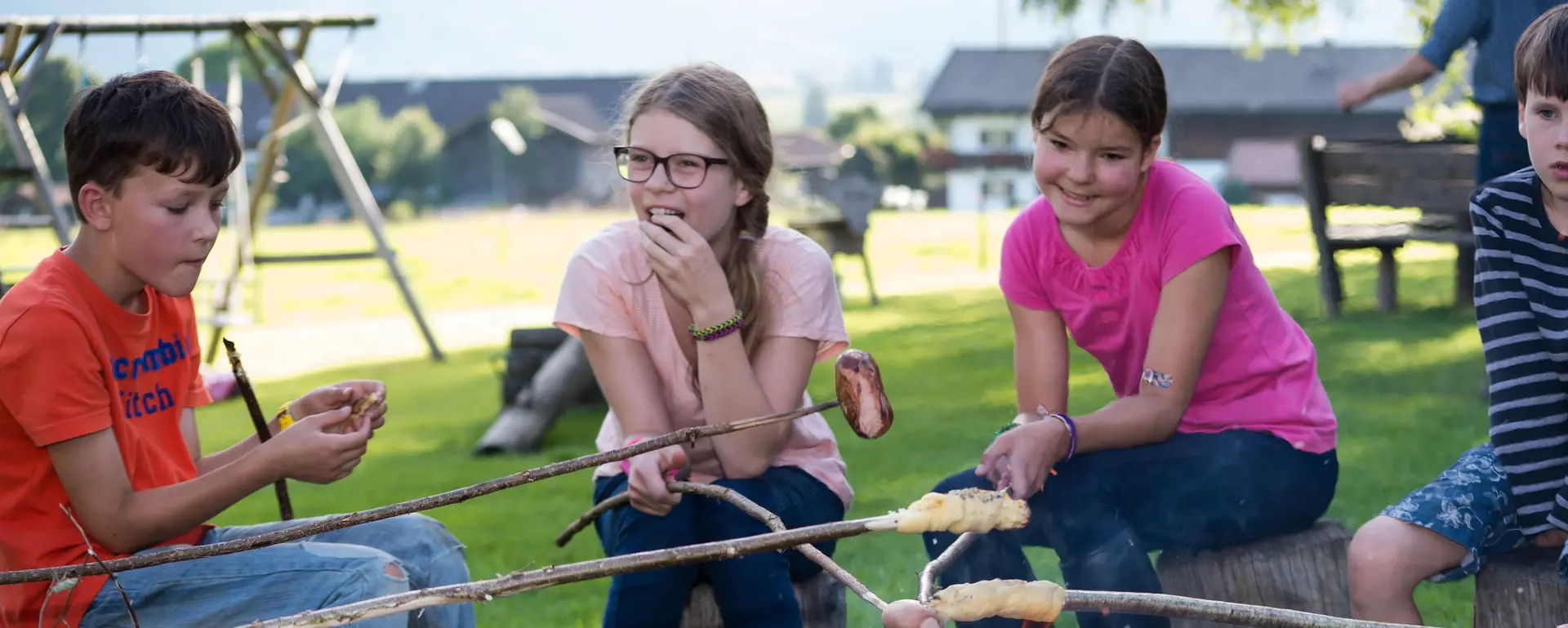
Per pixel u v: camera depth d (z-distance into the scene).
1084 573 2.80
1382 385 6.25
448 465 6.20
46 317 2.52
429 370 10.18
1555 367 2.75
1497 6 5.16
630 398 3.08
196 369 3.05
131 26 9.45
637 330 3.14
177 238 2.59
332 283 19.69
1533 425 2.72
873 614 3.48
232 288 11.77
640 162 3.04
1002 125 67.06
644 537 2.79
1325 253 8.77
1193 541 2.88
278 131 11.14
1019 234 3.12
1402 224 9.08
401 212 73.44
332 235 38.31
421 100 92.31
